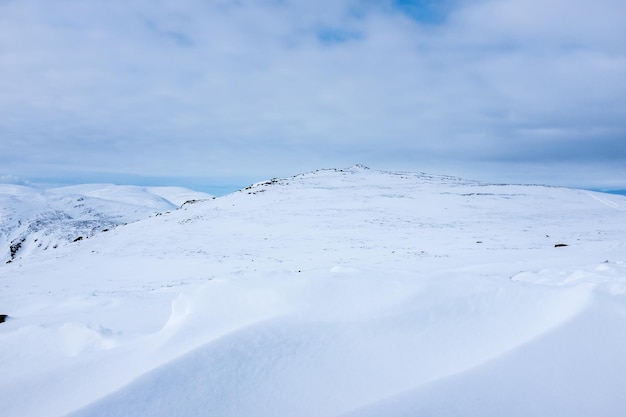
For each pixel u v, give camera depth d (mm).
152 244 30703
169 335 3650
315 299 3822
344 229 31484
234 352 3041
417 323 3416
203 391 2680
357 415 2338
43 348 4250
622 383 2521
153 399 2621
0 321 7445
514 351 2918
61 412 2695
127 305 8273
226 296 4148
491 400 2410
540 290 3826
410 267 13336
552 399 2400
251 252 25578
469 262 13922
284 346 3117
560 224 31266
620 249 13609
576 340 2996
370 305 3686
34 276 22547
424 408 2357
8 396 3062
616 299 3654
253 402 2588
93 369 3320
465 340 3178
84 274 22219
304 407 2516
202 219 38844
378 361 2955
